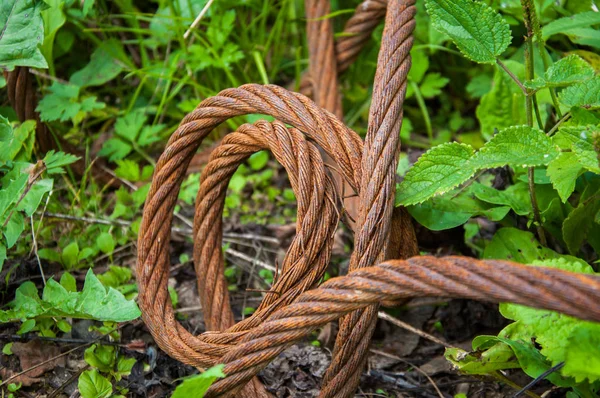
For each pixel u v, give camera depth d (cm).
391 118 64
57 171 76
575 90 67
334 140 65
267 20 110
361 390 73
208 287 72
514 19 91
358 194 65
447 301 80
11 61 75
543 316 60
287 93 67
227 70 96
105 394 68
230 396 60
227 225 92
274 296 63
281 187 98
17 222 70
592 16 78
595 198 68
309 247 63
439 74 101
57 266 81
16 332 73
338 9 107
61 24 90
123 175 93
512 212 76
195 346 65
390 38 67
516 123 83
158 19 98
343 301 57
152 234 69
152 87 102
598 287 50
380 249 62
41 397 70
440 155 65
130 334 76
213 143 101
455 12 65
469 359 65
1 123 74
